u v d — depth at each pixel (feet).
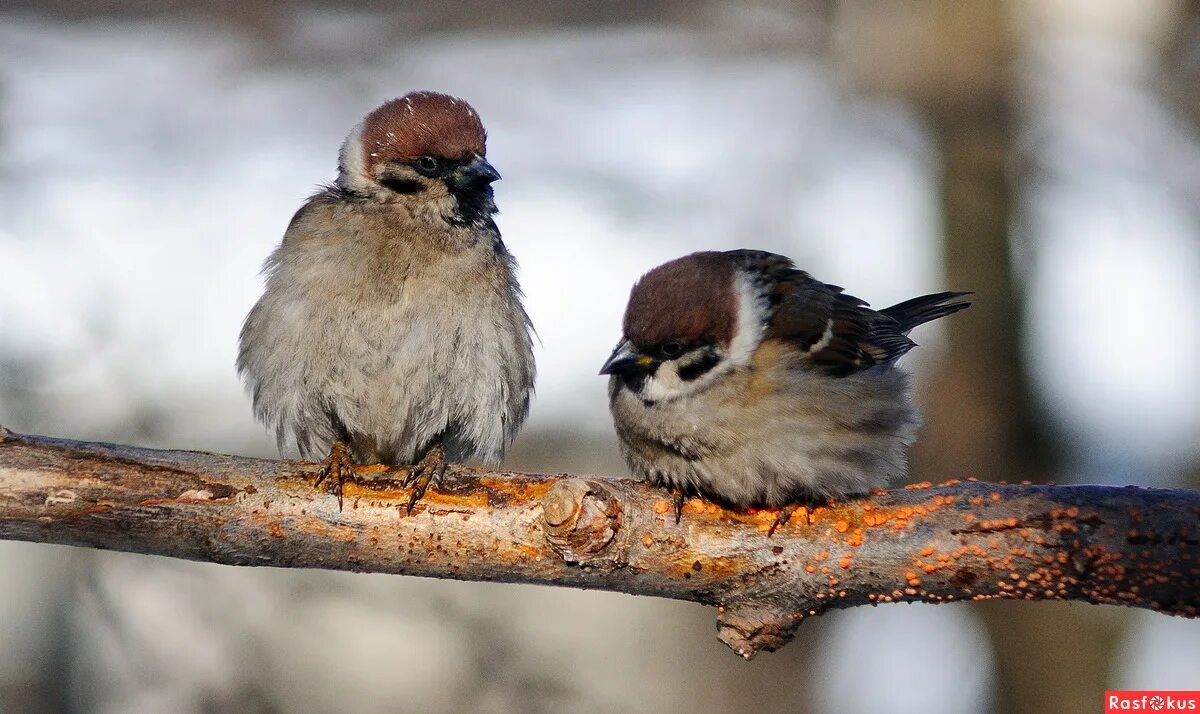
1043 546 21.39
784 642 22.75
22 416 39.11
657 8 52.80
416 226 27.17
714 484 23.25
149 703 41.06
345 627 44.80
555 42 53.98
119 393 40.50
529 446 47.44
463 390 27.02
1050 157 48.88
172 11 50.60
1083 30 51.16
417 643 46.26
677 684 54.19
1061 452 48.06
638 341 24.63
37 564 47.06
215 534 22.40
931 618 50.39
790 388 23.76
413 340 26.48
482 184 27.89
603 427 46.93
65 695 45.42
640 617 55.83
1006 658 45.42
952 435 48.37
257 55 50.60
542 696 38.86
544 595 53.88
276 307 26.78
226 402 43.96
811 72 51.60
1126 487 21.84
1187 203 47.88
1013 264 49.65
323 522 22.43
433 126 27.68
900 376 26.66
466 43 54.13
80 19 50.52
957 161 49.83
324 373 26.58
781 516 22.62
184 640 38.81
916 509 22.24
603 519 21.85
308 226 27.37
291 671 40.57
